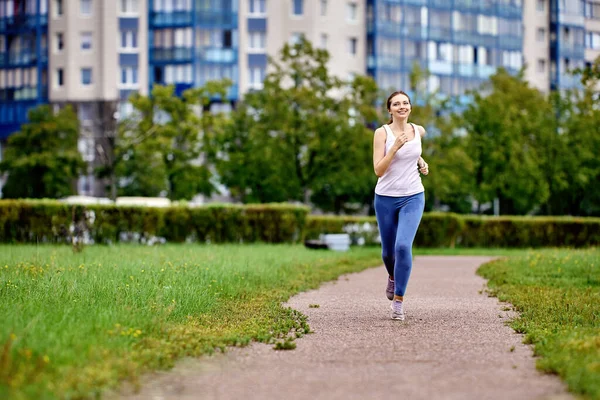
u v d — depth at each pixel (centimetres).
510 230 3675
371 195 6359
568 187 5247
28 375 634
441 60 8050
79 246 2214
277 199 5525
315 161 4641
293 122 4612
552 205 5609
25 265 1523
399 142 1051
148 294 1126
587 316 1063
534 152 5059
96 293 1108
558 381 700
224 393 661
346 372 744
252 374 736
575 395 634
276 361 798
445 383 695
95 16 7462
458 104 5353
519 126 5050
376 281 1762
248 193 5872
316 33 7531
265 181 4822
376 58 7719
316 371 750
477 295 1440
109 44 7438
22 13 7719
